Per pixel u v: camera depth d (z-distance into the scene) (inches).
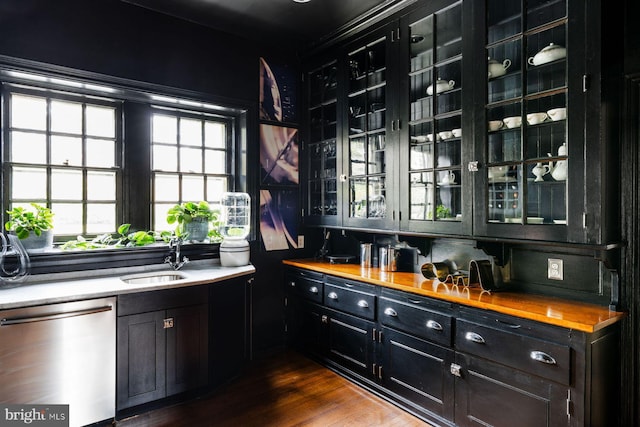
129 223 109.3
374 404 95.2
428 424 85.6
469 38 83.3
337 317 112.7
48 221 93.5
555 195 73.9
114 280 95.0
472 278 88.6
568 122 67.9
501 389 72.2
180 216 113.1
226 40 123.3
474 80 82.2
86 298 81.4
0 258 85.9
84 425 82.0
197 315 97.7
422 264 106.4
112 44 102.7
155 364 91.1
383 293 97.3
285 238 137.5
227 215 128.3
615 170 71.6
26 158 95.0
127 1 104.3
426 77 95.7
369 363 101.5
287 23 116.9
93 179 104.9
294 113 139.9
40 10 92.9
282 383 107.1
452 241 100.9
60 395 79.0
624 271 72.4
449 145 91.7
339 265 123.1
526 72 74.5
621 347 72.4
